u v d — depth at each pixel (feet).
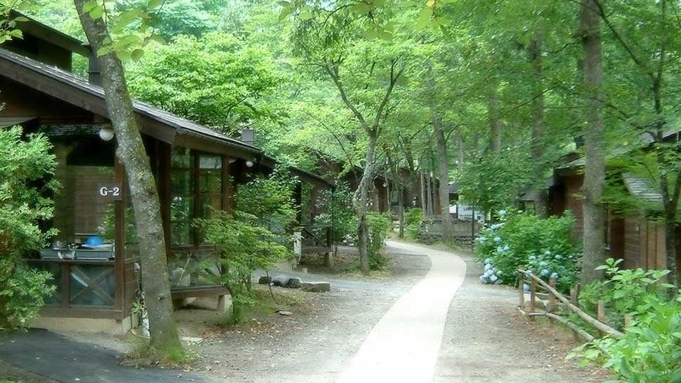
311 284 56.34
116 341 31.96
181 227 39.86
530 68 34.53
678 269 41.88
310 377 27.32
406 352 32.45
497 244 69.92
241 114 68.69
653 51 32.01
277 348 33.14
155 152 38.29
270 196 51.85
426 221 126.62
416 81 62.75
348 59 67.10
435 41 61.77
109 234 36.09
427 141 119.55
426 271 78.59
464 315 44.57
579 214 68.33
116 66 28.19
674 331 15.26
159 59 63.98
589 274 38.93
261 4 89.25
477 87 35.60
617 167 35.19
